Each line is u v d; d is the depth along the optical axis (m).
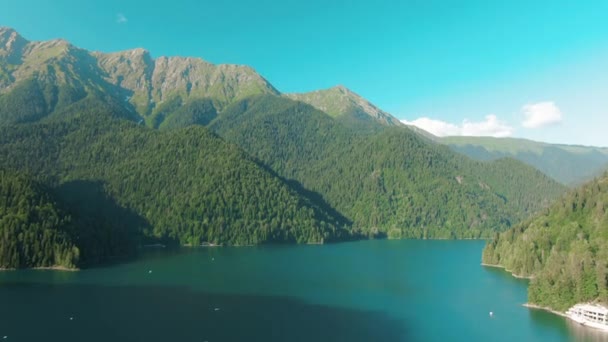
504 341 183.88
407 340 185.50
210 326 199.25
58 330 190.12
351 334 192.25
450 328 199.88
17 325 195.62
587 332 193.00
